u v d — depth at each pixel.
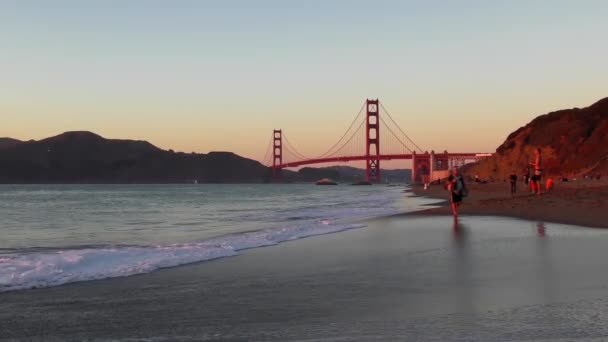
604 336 3.88
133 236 14.96
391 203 35.78
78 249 11.40
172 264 8.38
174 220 22.25
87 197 68.56
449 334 4.06
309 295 5.77
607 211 16.03
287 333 4.27
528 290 5.58
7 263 8.19
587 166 96.00
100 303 5.61
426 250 9.21
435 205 31.64
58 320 4.88
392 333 4.14
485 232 11.98
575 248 8.81
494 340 3.86
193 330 4.45
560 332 4.00
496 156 124.25
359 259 8.51
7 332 4.48
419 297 5.45
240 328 4.47
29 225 20.27
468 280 6.29
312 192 93.38
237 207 34.88
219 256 9.28
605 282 5.90
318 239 11.89
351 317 4.72
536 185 24.91
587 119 112.75
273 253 9.64
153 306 5.42
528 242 9.80
